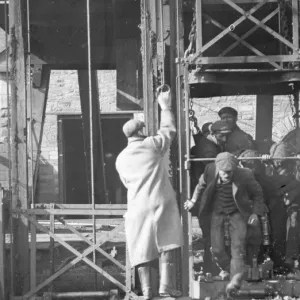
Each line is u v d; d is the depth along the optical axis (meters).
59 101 32.25
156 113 14.26
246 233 13.68
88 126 24.28
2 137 23.28
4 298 13.90
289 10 15.33
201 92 16.64
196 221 23.14
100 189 24.61
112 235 14.16
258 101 19.19
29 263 14.83
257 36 17.25
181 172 14.03
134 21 19.72
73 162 34.22
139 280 14.26
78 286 15.44
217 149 14.60
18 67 14.60
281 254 14.91
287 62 15.22
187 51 14.04
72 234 19.45
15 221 14.30
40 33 20.80
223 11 16.25
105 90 32.09
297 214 14.62
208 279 13.66
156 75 14.32
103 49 21.08
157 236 13.10
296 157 13.84
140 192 13.20
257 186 13.64
